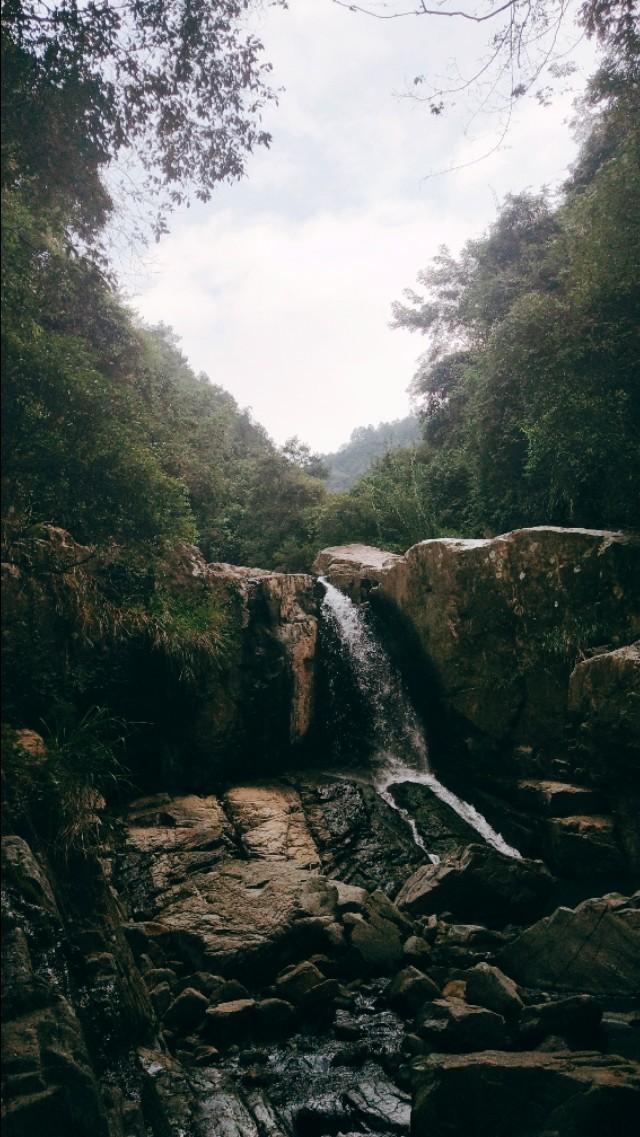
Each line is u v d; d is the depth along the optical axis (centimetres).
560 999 661
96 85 552
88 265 640
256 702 1240
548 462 1264
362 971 727
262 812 1070
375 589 1557
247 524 2784
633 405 1048
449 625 1270
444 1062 515
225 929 748
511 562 1170
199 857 923
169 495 675
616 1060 506
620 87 959
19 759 492
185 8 573
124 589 939
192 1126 482
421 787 1245
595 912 705
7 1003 398
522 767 1149
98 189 605
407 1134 488
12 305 527
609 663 927
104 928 542
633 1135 452
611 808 995
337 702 1391
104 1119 414
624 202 1012
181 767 1152
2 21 515
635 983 657
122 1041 498
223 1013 621
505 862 889
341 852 1008
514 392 1377
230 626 1221
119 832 882
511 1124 474
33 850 501
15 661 644
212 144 651
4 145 522
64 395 568
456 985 671
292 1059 593
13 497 564
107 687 1030
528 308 1235
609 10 737
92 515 620
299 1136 489
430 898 852
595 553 1058
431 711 1354
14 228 510
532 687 1134
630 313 1029
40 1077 379
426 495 2130
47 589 785
